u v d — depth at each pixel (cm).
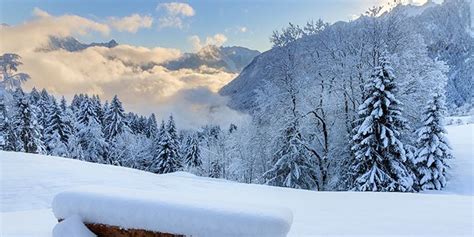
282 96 2006
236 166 2347
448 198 690
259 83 2248
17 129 3058
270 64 2106
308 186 1950
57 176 971
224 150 2894
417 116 1773
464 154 1897
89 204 181
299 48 2088
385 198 709
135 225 172
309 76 2048
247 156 2252
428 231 396
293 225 425
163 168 3669
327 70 2012
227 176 2819
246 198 775
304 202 686
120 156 3709
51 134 3469
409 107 1767
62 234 177
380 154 1532
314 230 397
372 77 1557
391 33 1955
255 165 2191
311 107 1967
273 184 1942
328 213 534
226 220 158
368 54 1959
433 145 1548
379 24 1975
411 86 1823
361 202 661
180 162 3753
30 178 923
